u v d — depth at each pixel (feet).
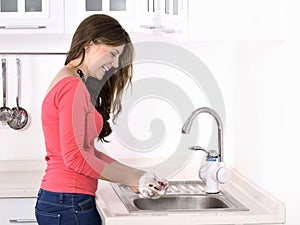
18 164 10.35
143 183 7.54
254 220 7.03
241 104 8.84
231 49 9.39
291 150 7.03
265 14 7.10
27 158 10.39
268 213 7.14
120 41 7.47
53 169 7.39
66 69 7.46
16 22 9.08
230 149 9.57
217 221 6.98
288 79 6.96
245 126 8.63
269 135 7.55
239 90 8.95
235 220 7.00
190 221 6.94
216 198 8.24
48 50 10.06
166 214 7.10
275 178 7.36
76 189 7.30
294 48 6.93
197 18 7.42
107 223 6.84
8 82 10.27
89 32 7.40
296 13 6.87
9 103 10.32
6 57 10.16
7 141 10.33
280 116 7.13
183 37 7.57
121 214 7.07
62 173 7.32
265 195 7.55
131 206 7.41
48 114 7.32
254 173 8.23
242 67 8.75
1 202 8.82
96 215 7.54
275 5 7.04
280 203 7.07
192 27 7.44
